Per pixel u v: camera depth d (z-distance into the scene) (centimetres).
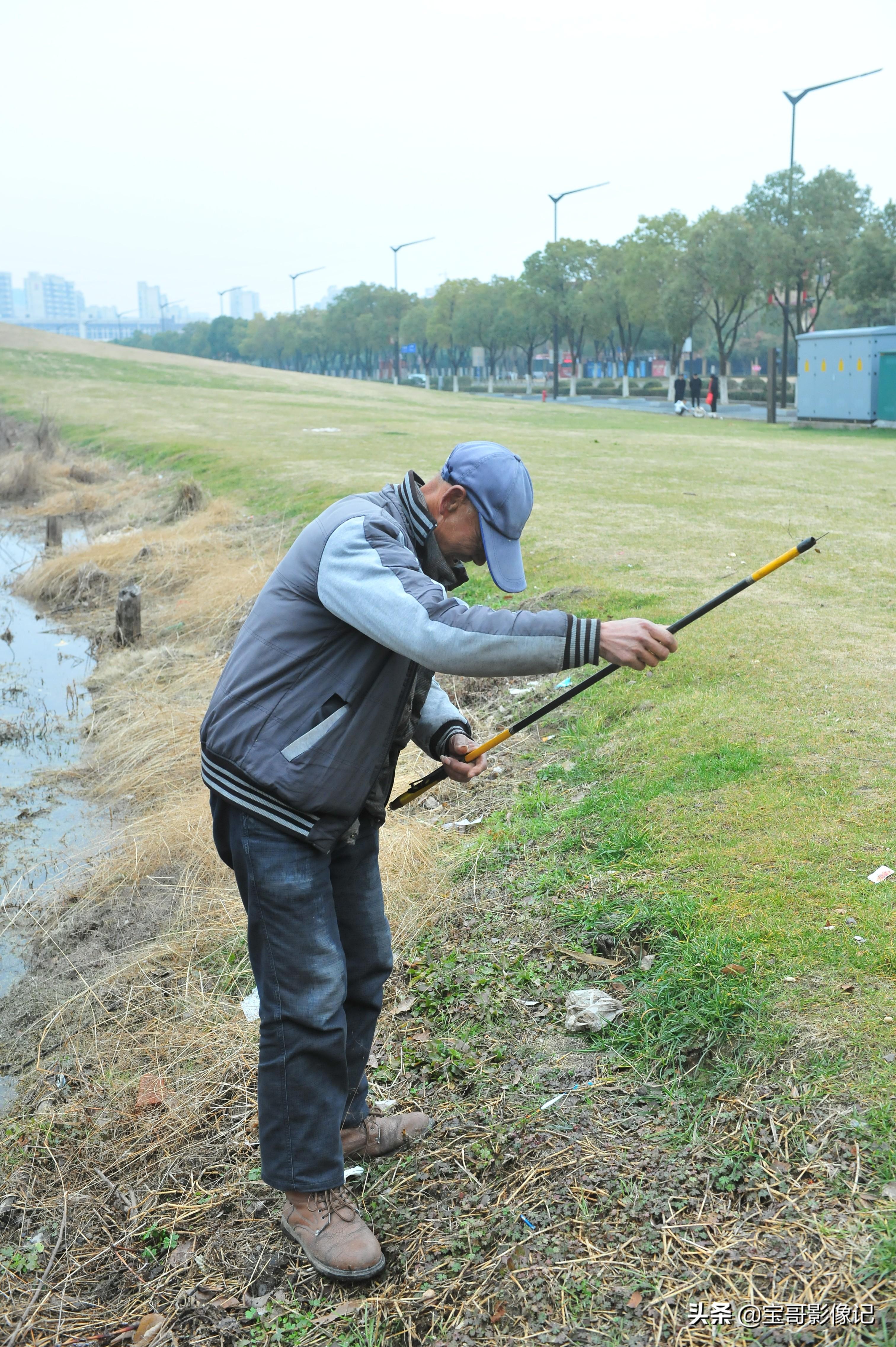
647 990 320
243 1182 290
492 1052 317
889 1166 237
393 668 231
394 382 8975
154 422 2792
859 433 2420
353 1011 270
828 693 517
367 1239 250
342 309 8675
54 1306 261
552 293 5628
